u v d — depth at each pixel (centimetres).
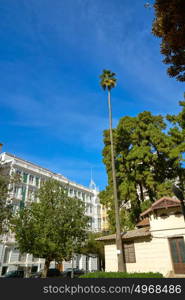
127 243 2019
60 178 5612
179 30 649
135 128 3098
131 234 2009
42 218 2258
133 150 2912
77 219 2336
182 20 641
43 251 2102
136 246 1948
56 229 2183
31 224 2223
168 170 2906
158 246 1834
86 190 6266
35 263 4194
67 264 4684
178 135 2828
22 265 3978
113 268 2017
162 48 726
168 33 667
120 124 3200
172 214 1866
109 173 3053
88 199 6272
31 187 4672
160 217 1903
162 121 3209
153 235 1878
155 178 2825
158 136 2897
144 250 1892
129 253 1969
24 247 2173
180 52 701
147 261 1845
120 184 2869
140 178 2781
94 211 6241
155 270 1780
